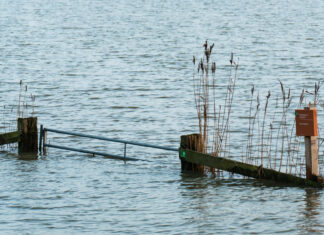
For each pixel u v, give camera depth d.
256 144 55.69
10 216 34.81
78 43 162.00
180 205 36.59
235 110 73.81
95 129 65.31
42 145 51.75
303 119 39.03
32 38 173.38
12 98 83.81
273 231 32.09
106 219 34.31
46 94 87.38
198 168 43.97
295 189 39.41
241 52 140.50
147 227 32.97
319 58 124.56
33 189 39.91
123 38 174.75
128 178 42.84
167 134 62.62
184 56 134.75
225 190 39.59
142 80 100.94
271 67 113.31
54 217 34.66
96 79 102.12
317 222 33.22
